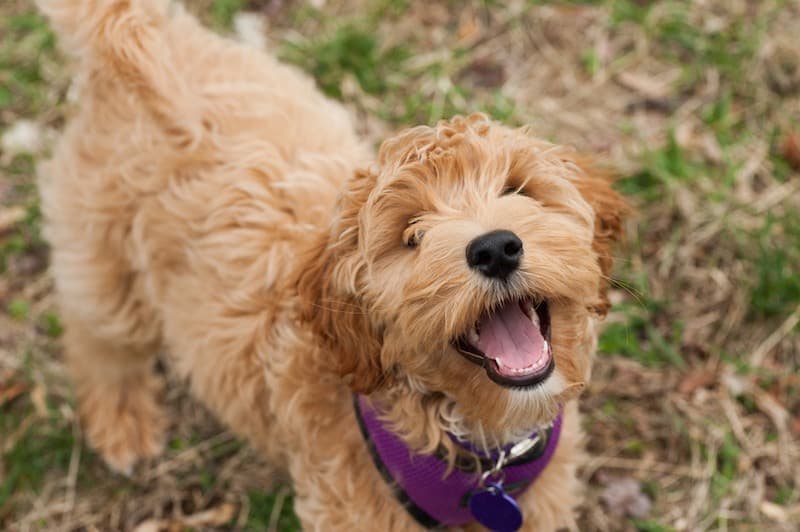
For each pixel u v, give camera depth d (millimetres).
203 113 883
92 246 928
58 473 1036
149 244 892
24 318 1115
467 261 690
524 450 790
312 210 851
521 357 719
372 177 750
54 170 954
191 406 1074
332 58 1254
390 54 1275
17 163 1212
